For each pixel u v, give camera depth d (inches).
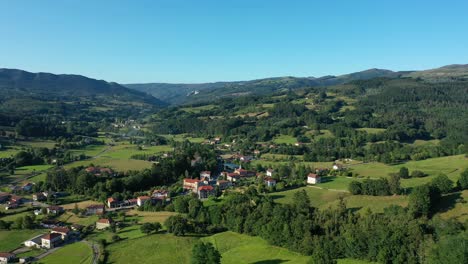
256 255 4896.7
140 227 6235.2
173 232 5841.5
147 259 4980.3
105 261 4955.7
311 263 4133.9
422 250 4165.8
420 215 5044.3
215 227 6048.2
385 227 4574.3
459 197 5447.8
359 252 4544.8
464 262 3678.6
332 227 5049.2
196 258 4389.8
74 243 5679.1
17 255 5260.8
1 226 6294.3
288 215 5487.2
